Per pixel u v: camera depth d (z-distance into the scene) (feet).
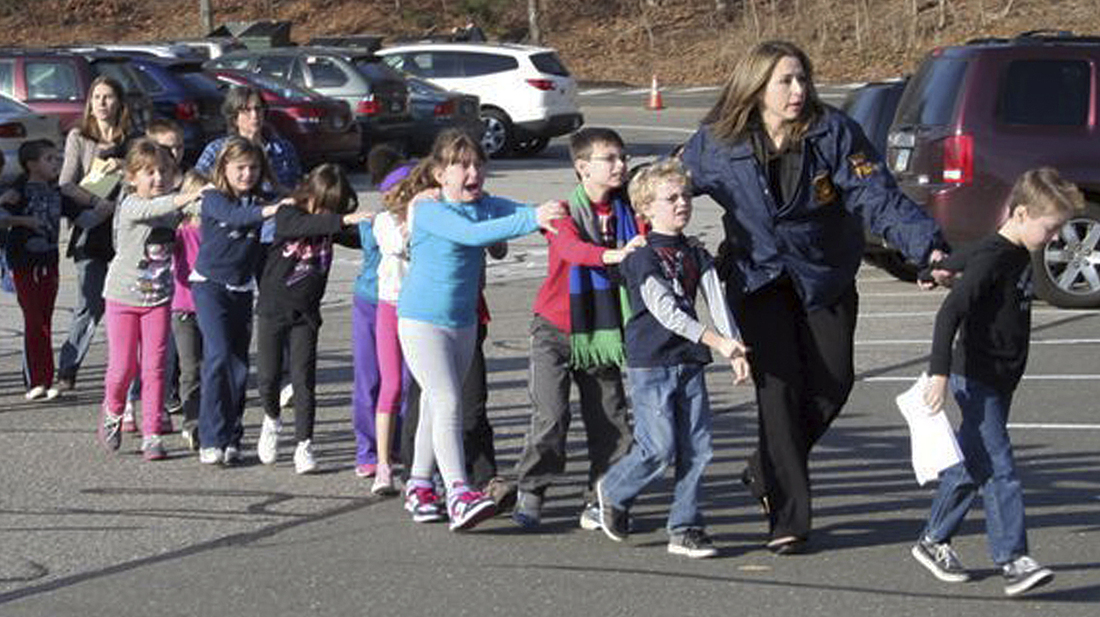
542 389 32.65
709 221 88.89
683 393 30.91
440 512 33.65
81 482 37.68
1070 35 62.95
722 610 27.94
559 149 136.46
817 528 32.99
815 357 30.58
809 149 30.01
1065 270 60.85
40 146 46.03
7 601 28.94
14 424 43.98
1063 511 33.99
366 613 28.09
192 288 38.78
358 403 37.37
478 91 127.44
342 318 61.16
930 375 28.04
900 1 197.47
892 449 39.75
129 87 101.40
